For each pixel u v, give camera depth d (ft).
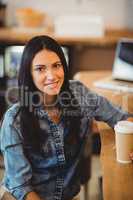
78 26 11.27
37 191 5.14
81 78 8.73
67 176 5.37
